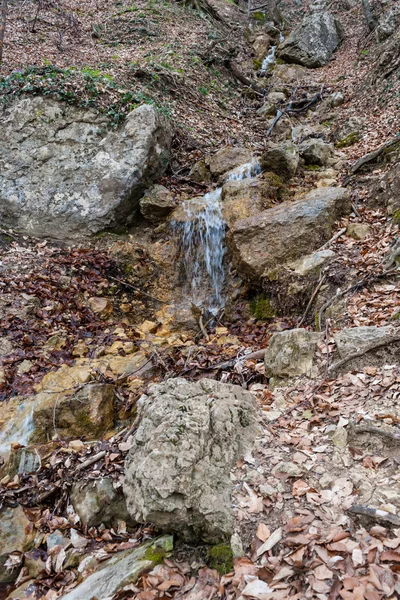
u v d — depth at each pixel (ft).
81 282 22.89
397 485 9.10
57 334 19.54
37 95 28.45
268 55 55.67
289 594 7.47
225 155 31.19
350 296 17.13
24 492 12.44
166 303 24.20
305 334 15.08
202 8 62.39
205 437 10.31
